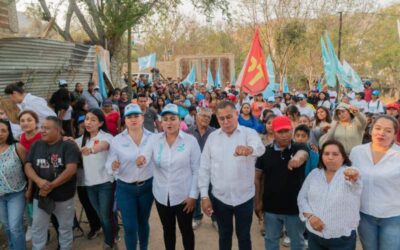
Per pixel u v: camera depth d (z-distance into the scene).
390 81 41.78
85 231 5.59
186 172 4.02
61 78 11.59
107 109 7.47
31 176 4.21
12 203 4.34
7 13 10.64
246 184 3.76
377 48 40.72
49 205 4.17
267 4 27.83
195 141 4.09
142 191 4.29
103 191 4.57
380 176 3.41
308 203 3.41
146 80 21.44
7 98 7.34
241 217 3.80
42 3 13.53
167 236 4.21
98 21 14.49
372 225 3.49
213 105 8.71
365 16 34.06
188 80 21.61
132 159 4.19
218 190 3.81
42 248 4.38
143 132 4.36
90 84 11.27
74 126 8.27
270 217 3.90
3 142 4.33
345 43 36.34
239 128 3.74
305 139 4.45
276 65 28.44
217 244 5.21
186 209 4.02
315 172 3.44
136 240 4.35
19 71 9.23
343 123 5.73
